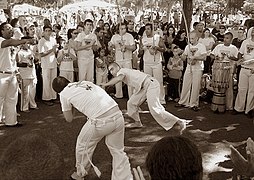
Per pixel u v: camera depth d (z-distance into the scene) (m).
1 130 6.69
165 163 1.40
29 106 8.09
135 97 6.56
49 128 6.80
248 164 3.04
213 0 34.66
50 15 31.20
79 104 4.34
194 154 1.42
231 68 7.89
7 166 1.12
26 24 11.29
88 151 4.38
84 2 22.36
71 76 8.81
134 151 5.71
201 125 7.07
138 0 26.58
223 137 6.41
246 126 7.04
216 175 4.86
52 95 8.59
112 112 4.33
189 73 8.16
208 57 9.23
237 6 23.28
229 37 7.73
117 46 8.95
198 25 9.53
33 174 1.11
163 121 6.32
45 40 8.32
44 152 1.14
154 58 8.47
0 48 6.51
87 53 8.91
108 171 4.98
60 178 1.15
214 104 7.93
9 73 6.68
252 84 7.61
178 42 9.48
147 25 8.45
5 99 6.83
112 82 6.19
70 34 9.62
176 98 9.00
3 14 13.26
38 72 8.69
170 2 15.25
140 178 2.01
